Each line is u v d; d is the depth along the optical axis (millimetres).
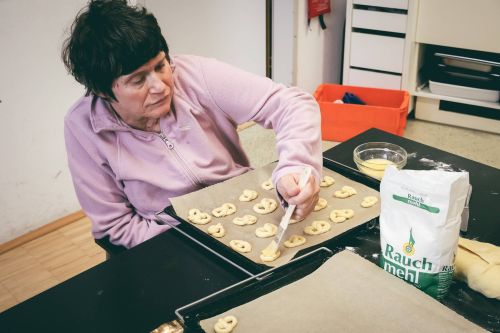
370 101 2848
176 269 1030
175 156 1311
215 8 2924
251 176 1341
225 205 1234
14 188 2229
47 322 922
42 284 2088
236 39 3113
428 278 870
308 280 912
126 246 1299
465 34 2740
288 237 1122
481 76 2846
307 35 3119
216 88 1315
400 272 893
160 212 1211
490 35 2676
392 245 885
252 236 1137
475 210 1140
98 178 1306
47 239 2342
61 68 2164
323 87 2900
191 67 1322
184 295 963
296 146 1206
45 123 2209
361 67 3100
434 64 2961
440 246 839
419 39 2869
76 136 1269
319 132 1293
